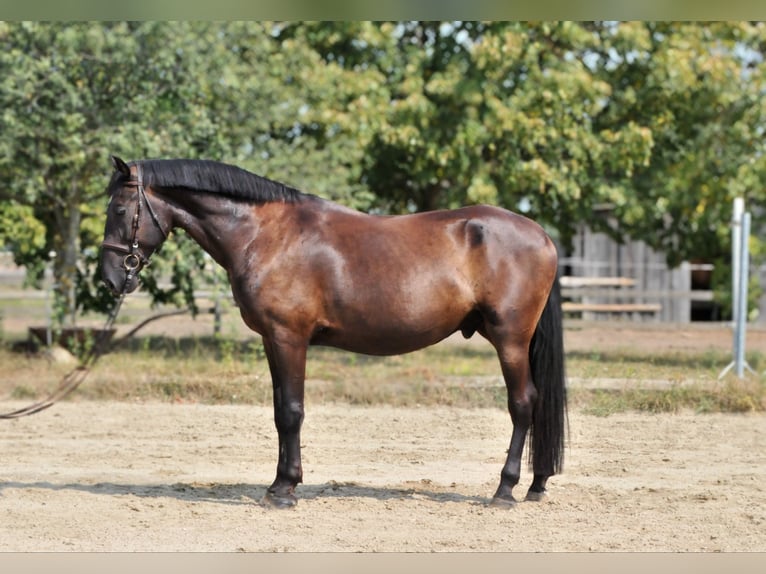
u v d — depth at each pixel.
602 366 15.73
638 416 12.29
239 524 7.35
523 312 7.81
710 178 18.58
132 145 15.17
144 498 8.12
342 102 18.44
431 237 7.82
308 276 7.71
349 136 18.28
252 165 16.56
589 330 24.58
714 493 8.39
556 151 17.98
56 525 7.26
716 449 10.38
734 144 18.78
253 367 14.78
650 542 6.89
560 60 18.64
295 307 7.69
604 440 10.80
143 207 7.75
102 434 10.98
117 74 15.61
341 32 18.53
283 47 17.83
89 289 17.05
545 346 7.99
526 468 9.47
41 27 15.22
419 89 18.02
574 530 7.21
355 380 13.78
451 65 18.12
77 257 17.05
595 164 17.92
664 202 18.83
